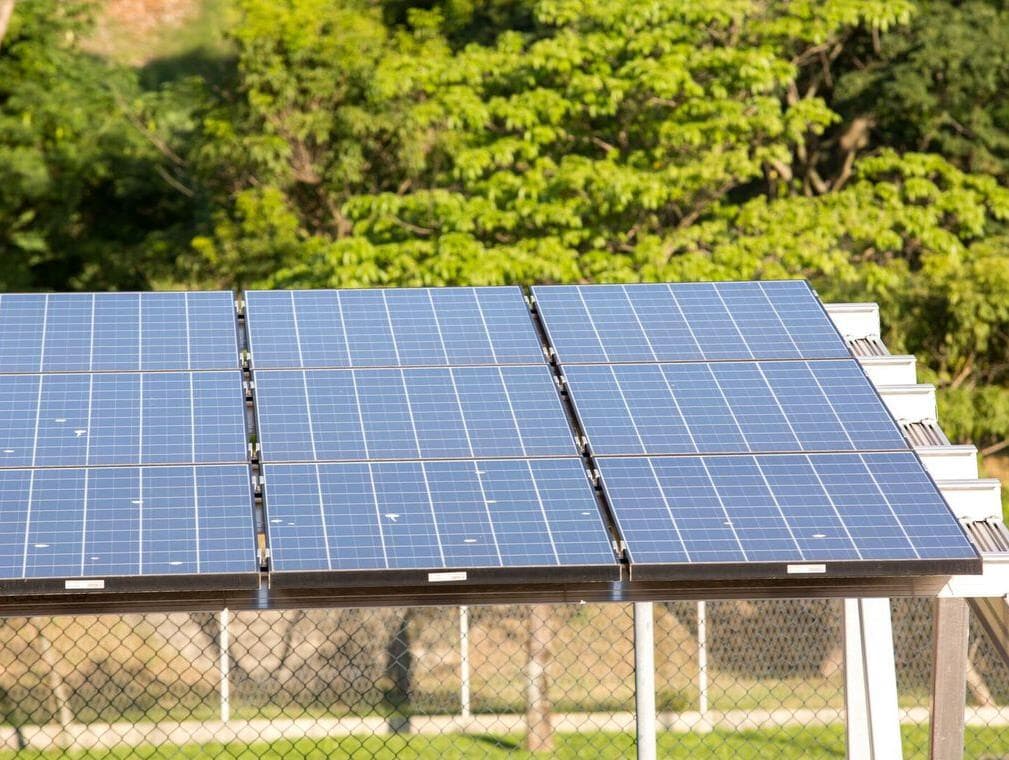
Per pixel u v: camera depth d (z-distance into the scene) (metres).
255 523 11.30
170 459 12.08
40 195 45.38
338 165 36.16
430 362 13.83
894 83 39.88
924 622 24.66
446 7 44.44
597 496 11.87
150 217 48.16
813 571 10.95
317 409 12.91
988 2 41.75
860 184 34.00
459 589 11.20
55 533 10.96
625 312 14.91
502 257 29.52
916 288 33.03
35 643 25.39
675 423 12.88
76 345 13.85
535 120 32.03
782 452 12.48
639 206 32.47
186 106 48.03
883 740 12.32
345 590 11.10
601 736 22.62
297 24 35.91
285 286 34.84
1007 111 41.50
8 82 44.75
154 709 23.72
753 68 31.64
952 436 33.25
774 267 29.98
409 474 12.02
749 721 23.25
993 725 22.28
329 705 24.02
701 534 11.30
